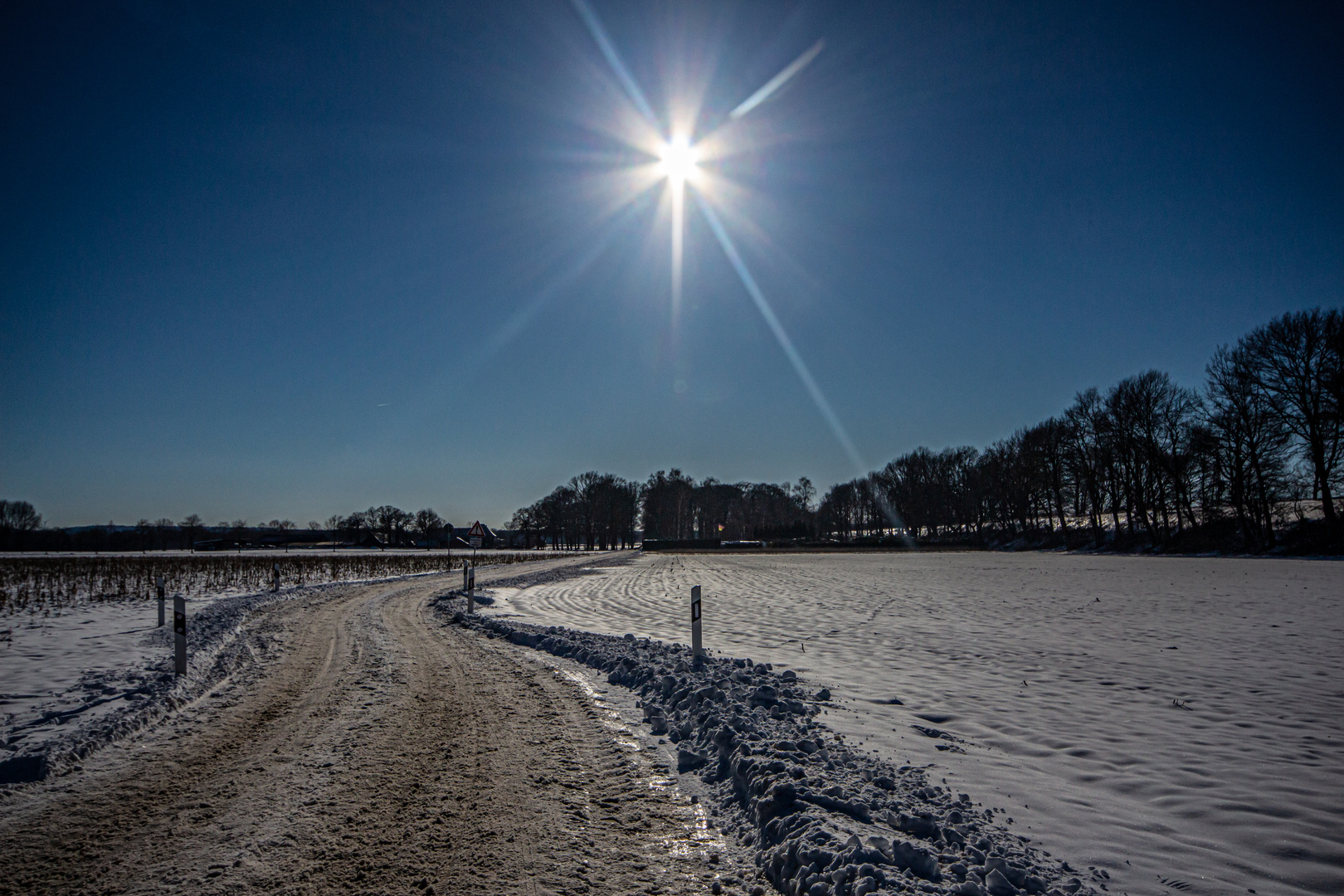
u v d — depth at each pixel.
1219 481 51.78
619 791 5.05
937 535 104.94
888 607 17.97
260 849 4.15
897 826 4.15
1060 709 7.21
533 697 8.09
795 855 3.72
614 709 7.49
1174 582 25.78
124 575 33.47
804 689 8.19
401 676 9.36
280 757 5.91
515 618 16.50
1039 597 20.62
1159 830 4.21
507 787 5.14
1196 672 9.11
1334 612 15.53
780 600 20.67
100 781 5.39
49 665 10.44
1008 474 85.38
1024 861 3.68
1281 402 47.31
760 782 4.73
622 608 18.88
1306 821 4.33
